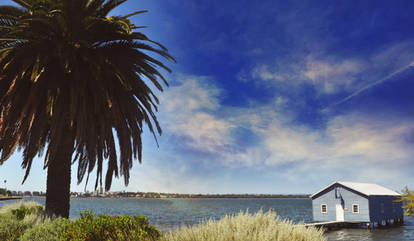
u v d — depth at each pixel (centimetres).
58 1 1373
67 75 1398
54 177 1424
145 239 739
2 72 1351
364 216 3972
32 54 1328
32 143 1276
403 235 3281
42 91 1304
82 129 1328
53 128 1283
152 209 9794
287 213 7694
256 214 590
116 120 1466
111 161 1554
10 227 987
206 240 510
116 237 795
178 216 6012
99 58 1427
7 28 1366
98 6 1539
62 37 1472
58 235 858
